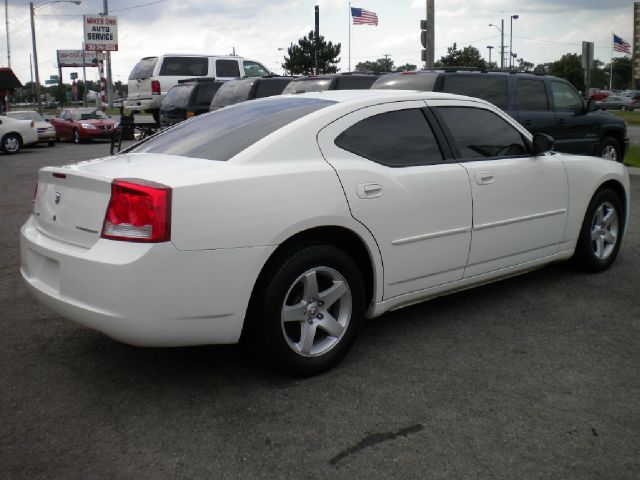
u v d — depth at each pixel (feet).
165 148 13.17
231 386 11.61
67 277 10.73
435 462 9.14
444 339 13.78
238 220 10.62
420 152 13.66
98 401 11.10
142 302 10.03
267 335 11.21
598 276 18.35
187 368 12.41
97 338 14.07
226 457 9.34
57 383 11.82
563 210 16.69
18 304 16.51
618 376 11.92
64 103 303.68
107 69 148.46
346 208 11.89
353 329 12.39
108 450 9.55
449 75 30.04
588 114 35.86
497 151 15.30
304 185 11.45
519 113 31.32
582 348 13.24
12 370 12.41
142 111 70.03
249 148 11.55
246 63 71.72
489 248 14.80
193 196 10.30
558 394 11.19
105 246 10.29
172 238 10.09
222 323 10.73
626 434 9.87
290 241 11.55
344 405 10.84
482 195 14.38
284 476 8.86
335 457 9.30
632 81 278.46
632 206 29.35
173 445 9.67
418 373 12.08
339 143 12.41
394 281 13.04
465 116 14.92
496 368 12.29
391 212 12.63
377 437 9.82
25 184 41.57
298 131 12.00
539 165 15.88
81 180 10.87
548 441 9.67
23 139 69.56
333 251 11.82
